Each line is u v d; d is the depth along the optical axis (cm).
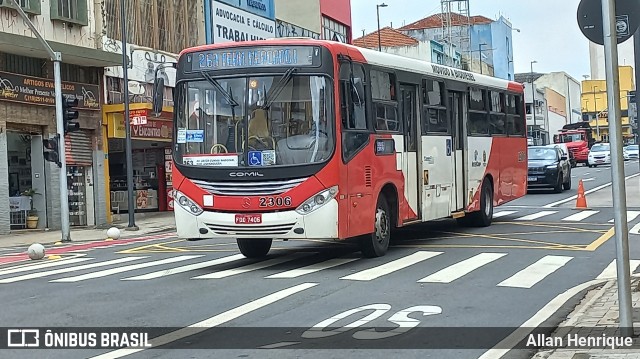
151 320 888
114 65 2861
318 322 853
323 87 1234
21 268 1530
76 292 1121
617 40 705
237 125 1251
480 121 1870
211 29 3597
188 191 1270
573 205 2614
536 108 9562
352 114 1281
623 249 712
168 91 3303
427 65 1593
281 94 1244
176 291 1088
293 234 1223
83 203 2892
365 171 1316
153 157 3534
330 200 1219
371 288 1063
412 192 1503
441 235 1756
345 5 5325
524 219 2133
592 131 7950
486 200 1916
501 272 1201
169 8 3353
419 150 1533
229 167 1244
